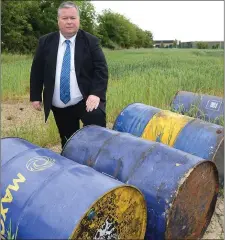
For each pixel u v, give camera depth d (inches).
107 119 320.8
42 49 199.0
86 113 204.2
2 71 545.6
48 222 112.7
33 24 1362.0
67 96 200.2
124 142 153.5
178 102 300.5
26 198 121.0
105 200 115.3
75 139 163.9
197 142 187.8
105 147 154.3
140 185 137.7
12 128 299.6
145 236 138.3
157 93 367.6
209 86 451.8
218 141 184.2
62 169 127.1
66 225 109.6
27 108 393.4
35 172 128.0
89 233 113.4
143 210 129.7
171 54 1528.1
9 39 1213.7
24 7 1301.7
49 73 198.1
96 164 151.5
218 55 1448.1
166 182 134.0
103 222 116.7
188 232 146.3
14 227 119.3
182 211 137.4
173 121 202.4
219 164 185.8
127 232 126.3
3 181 129.3
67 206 113.1
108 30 2536.9
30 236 114.7
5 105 406.3
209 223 161.9
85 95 201.6
